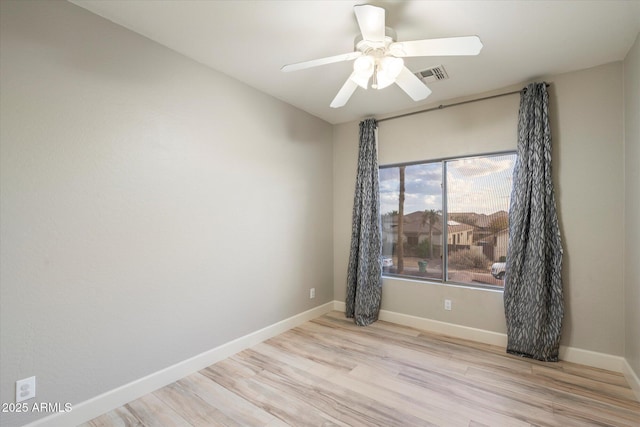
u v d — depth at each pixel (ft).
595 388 7.16
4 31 5.23
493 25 6.53
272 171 10.44
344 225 13.19
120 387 6.59
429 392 7.03
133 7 6.09
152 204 7.21
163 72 7.45
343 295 13.20
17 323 5.32
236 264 9.18
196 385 7.36
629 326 7.48
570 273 8.53
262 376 7.77
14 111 5.31
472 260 10.34
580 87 8.46
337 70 8.65
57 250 5.77
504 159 9.79
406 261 11.74
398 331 10.87
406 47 5.72
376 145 12.18
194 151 8.09
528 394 6.94
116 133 6.60
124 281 6.70
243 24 6.64
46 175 5.65
